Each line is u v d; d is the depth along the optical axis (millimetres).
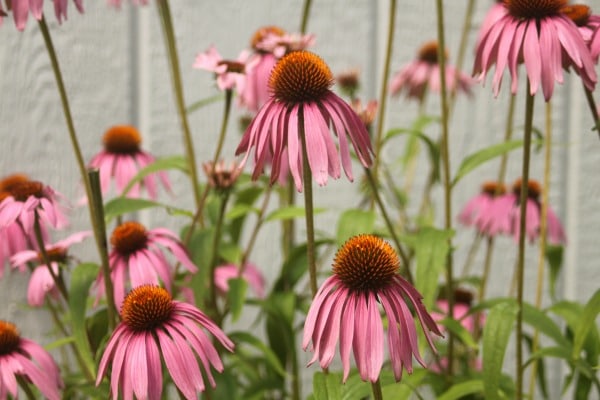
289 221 1079
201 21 1295
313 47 1329
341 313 742
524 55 816
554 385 1409
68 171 1268
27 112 1251
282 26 1322
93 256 1271
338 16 1336
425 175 1387
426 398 1138
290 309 986
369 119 981
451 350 964
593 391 1423
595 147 1376
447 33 1374
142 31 1278
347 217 936
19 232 1002
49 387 884
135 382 758
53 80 1257
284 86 799
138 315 774
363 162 807
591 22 872
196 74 1300
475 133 1381
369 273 742
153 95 1289
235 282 981
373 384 746
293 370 993
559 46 812
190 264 917
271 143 812
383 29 1351
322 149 785
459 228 1396
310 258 800
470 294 1120
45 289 961
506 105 1377
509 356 1385
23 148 1252
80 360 966
